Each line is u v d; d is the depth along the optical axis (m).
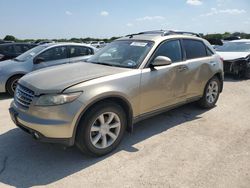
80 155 3.60
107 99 3.51
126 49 4.40
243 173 3.15
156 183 2.96
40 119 3.14
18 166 3.32
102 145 3.53
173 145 3.90
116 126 3.65
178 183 2.96
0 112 5.49
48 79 3.46
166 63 3.93
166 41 4.44
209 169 3.24
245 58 9.28
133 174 3.14
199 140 4.08
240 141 4.04
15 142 3.99
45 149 3.78
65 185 2.93
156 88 4.10
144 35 4.71
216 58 5.55
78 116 3.16
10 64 7.04
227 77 9.96
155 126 4.66
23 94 3.45
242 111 5.56
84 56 7.92
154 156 3.57
